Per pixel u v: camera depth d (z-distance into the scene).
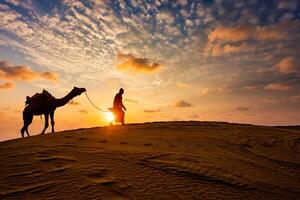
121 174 7.40
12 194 6.39
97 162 8.30
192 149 10.47
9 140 13.25
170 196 6.24
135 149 9.94
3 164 8.47
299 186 7.73
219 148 11.01
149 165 8.13
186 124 17.00
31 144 11.12
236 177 7.73
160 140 11.84
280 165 9.59
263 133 14.75
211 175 7.67
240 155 10.30
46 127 15.53
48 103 15.34
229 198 6.41
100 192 6.34
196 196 6.34
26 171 7.77
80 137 12.41
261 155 10.60
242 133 14.46
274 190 7.18
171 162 8.50
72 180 7.02
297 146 12.34
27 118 15.25
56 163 8.32
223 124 17.27
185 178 7.34
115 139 11.94
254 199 6.53
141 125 16.69
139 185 6.76
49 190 6.51
